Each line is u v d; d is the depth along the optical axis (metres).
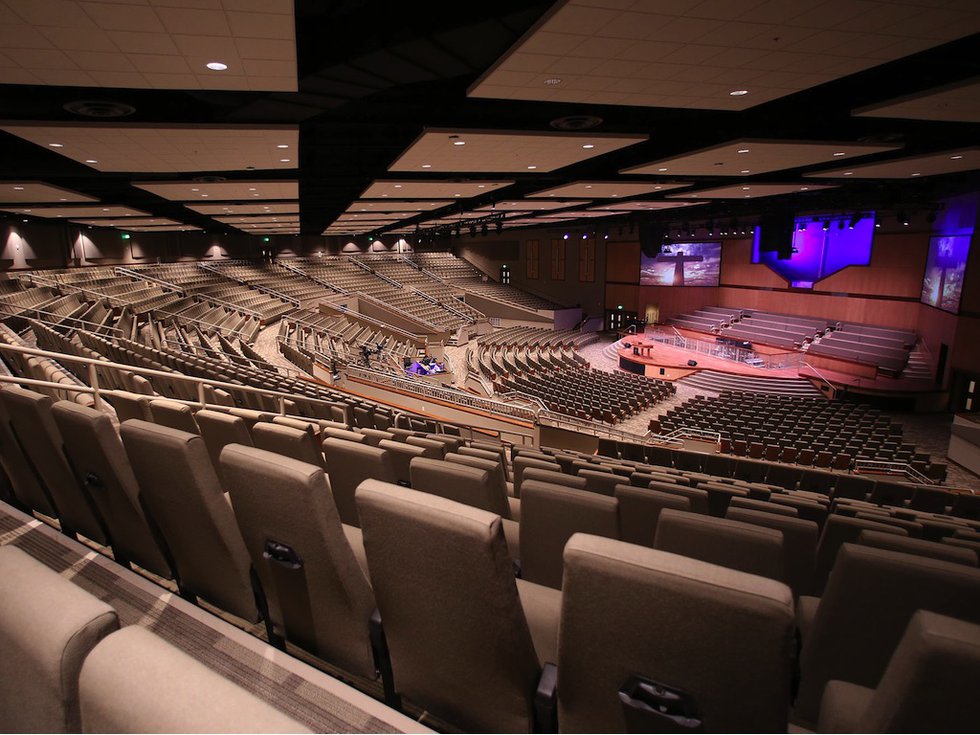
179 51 4.14
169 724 0.60
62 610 0.74
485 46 4.64
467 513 1.12
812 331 19.09
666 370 19.02
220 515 1.62
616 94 5.41
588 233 25.91
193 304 18.17
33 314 11.77
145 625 1.70
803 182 11.48
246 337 16.25
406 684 1.46
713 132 7.66
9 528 2.27
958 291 14.15
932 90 5.22
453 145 7.49
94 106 5.61
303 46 4.59
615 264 26.42
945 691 0.77
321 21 4.41
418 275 32.44
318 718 1.37
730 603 0.89
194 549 1.74
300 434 2.42
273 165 8.61
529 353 22.28
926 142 7.96
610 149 7.91
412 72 5.16
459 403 10.77
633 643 1.01
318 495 1.34
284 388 7.30
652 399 15.05
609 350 23.72
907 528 3.71
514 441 10.10
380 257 33.81
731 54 4.41
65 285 15.94
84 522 2.16
